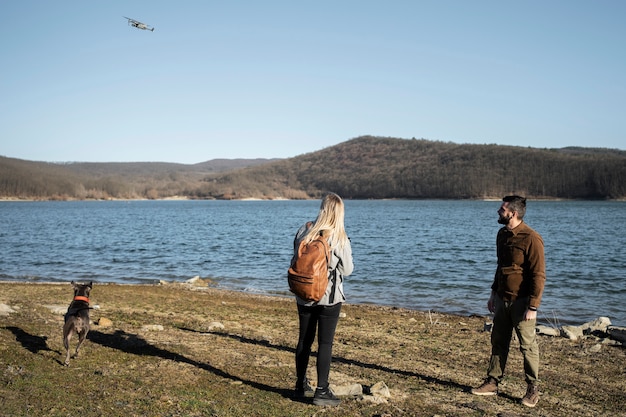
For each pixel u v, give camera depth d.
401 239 38.41
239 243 35.34
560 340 9.62
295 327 10.30
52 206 148.75
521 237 5.63
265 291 17.52
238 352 7.55
